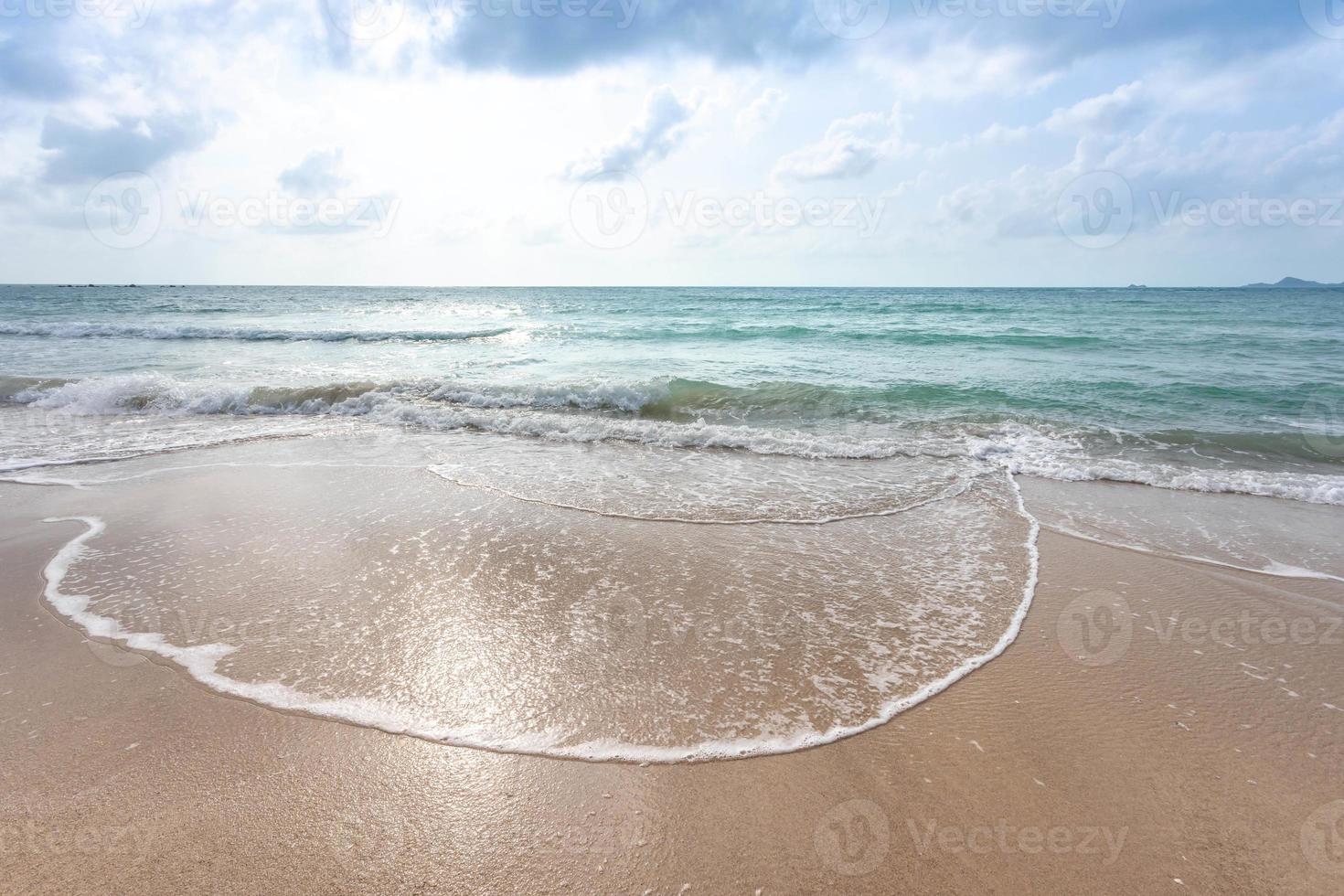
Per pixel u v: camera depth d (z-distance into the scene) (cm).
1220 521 553
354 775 249
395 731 275
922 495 620
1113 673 324
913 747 269
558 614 377
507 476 673
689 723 282
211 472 681
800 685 311
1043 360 1437
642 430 870
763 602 397
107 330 2134
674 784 247
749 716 287
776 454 783
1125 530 529
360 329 2264
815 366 1389
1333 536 521
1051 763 260
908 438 842
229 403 1038
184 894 199
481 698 299
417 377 1258
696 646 345
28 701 294
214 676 313
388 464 717
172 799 237
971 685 313
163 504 574
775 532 518
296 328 2286
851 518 552
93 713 286
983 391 1080
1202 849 220
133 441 821
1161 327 2228
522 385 1096
